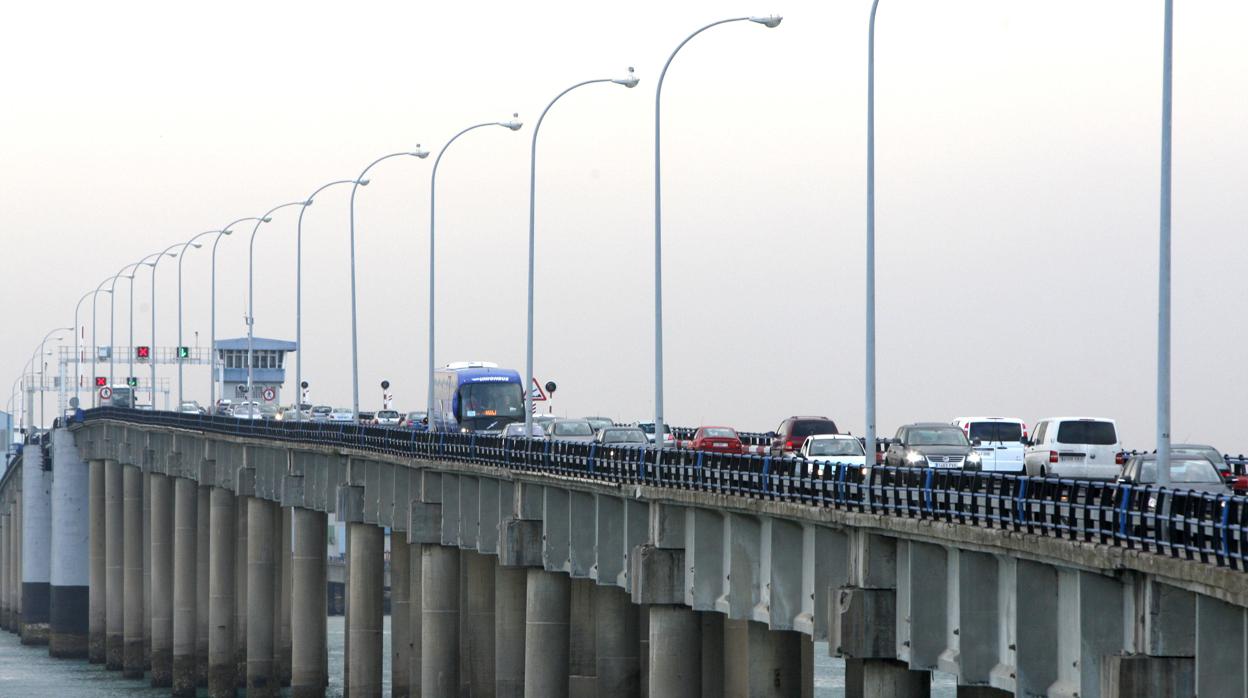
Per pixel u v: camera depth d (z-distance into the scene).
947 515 115.62
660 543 163.75
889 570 127.06
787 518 140.75
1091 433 169.75
